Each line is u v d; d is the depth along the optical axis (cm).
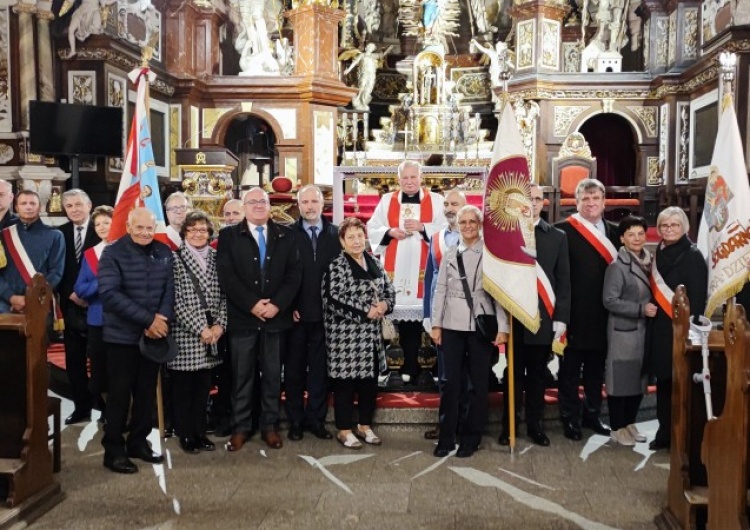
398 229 569
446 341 493
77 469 462
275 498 416
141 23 1153
